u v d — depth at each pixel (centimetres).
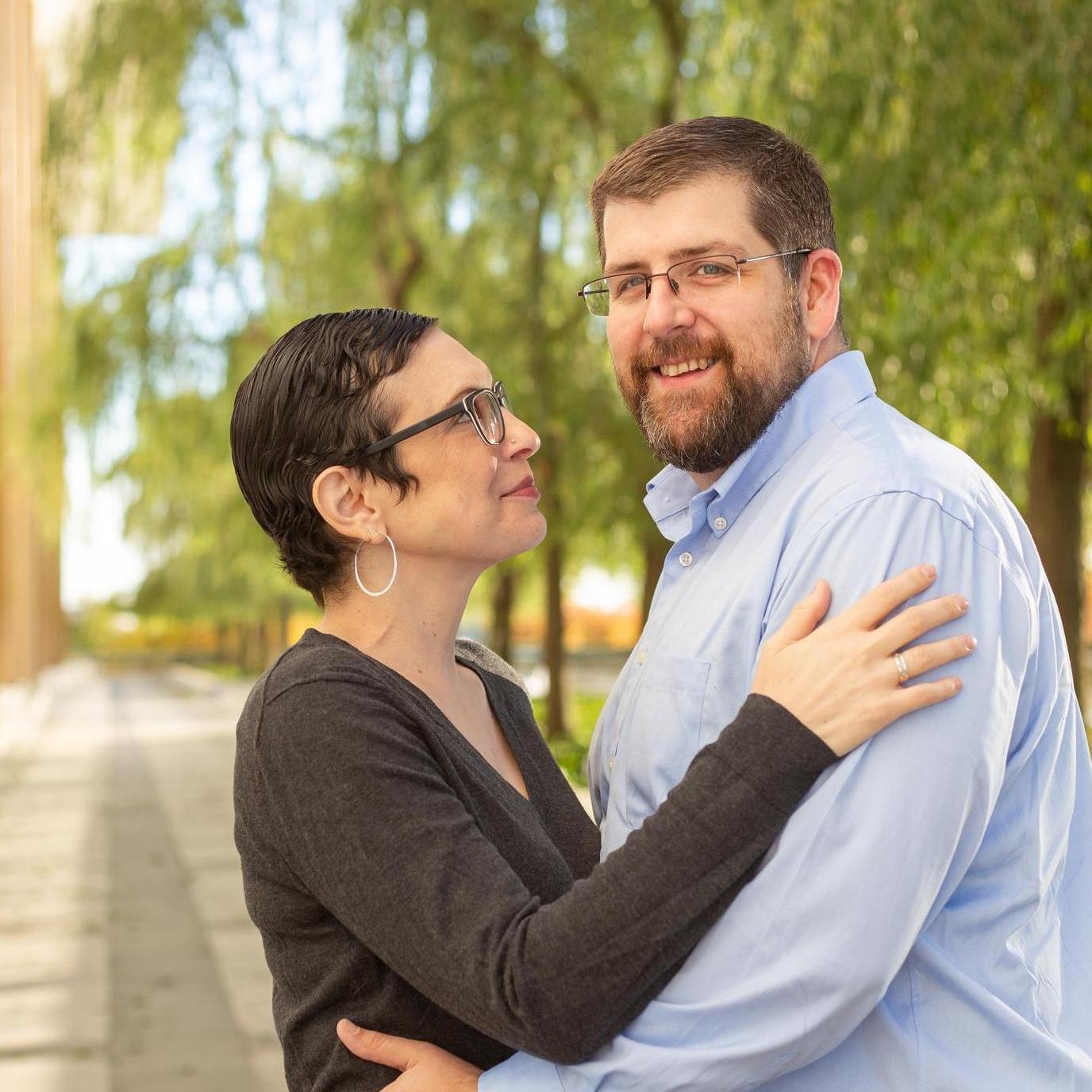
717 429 153
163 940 614
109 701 3084
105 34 1014
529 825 157
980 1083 130
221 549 1532
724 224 151
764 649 132
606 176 159
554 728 1233
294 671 147
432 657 164
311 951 146
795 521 146
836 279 160
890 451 142
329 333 158
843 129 578
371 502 158
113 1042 461
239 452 163
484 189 1045
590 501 1084
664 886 125
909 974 132
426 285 1143
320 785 138
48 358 1170
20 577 2756
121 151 1044
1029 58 528
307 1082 148
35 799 1153
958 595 128
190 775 1352
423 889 133
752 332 152
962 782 124
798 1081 132
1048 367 638
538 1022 126
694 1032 127
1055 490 684
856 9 557
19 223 2378
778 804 125
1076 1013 144
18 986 534
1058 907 147
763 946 125
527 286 1073
